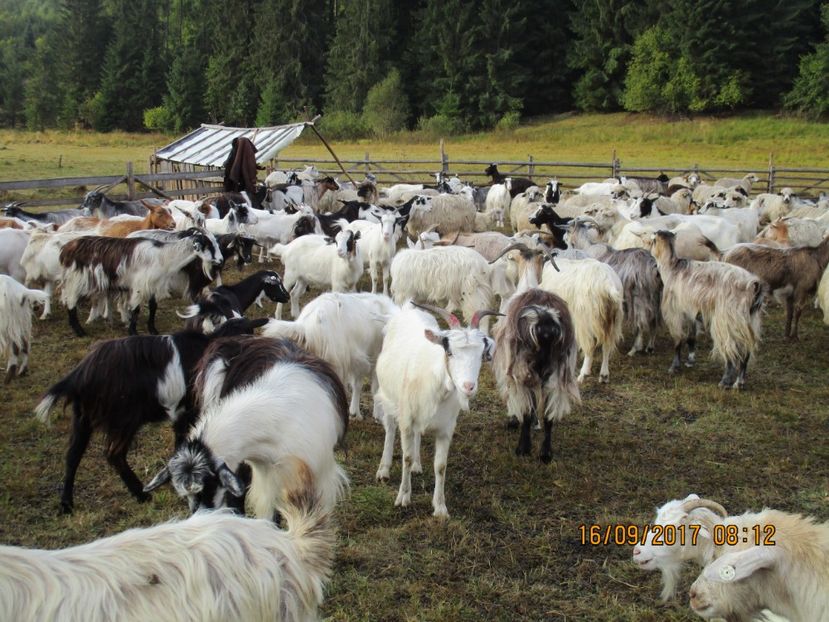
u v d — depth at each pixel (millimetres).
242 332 6688
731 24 54844
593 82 60938
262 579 3109
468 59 60688
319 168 36062
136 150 49938
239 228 15477
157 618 2859
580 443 7527
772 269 11031
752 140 47156
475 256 10281
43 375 9109
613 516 6043
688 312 9336
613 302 8945
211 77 69375
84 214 16016
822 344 11047
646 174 33094
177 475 4273
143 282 10547
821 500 6359
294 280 12109
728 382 9195
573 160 40562
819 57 51188
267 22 67875
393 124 59375
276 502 4918
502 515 6074
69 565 2891
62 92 76000
